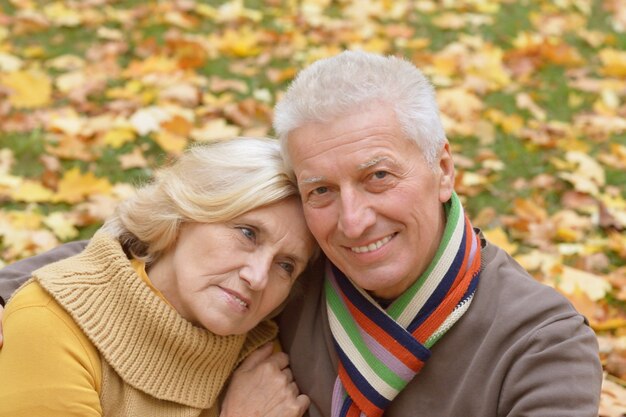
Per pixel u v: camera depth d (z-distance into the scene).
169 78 4.79
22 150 4.14
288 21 5.69
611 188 4.09
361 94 2.04
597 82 5.04
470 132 4.48
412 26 5.77
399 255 2.12
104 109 4.50
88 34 5.36
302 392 2.44
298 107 2.08
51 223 3.62
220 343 2.29
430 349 2.18
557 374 1.99
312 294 2.46
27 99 4.52
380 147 2.04
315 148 2.07
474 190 4.01
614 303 3.37
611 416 2.78
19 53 5.07
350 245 2.12
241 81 4.93
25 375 2.14
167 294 2.32
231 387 2.39
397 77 2.08
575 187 4.06
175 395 2.25
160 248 2.33
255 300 2.27
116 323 2.22
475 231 2.38
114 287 2.25
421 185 2.09
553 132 4.51
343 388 2.29
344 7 6.00
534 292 2.14
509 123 4.55
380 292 2.23
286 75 4.95
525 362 2.03
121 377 2.21
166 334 2.23
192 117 4.45
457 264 2.16
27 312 2.19
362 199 2.07
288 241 2.26
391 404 2.24
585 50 5.54
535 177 4.15
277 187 2.22
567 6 6.10
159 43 5.30
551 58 5.31
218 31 5.53
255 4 5.96
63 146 4.16
